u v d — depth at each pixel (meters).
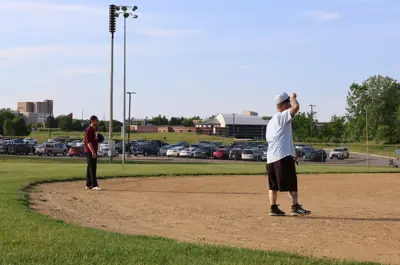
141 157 55.94
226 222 9.44
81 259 5.71
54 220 8.56
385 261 6.43
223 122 119.69
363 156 64.88
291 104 10.21
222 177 21.47
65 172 20.75
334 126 96.19
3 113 117.44
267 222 9.53
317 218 10.16
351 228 8.97
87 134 15.03
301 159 51.62
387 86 93.38
